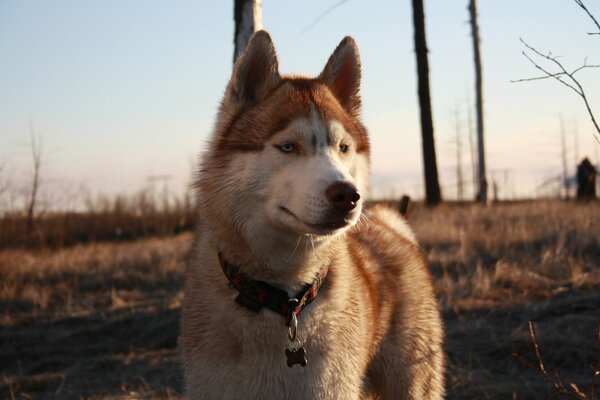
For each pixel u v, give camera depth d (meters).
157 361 1.79
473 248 2.68
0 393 1.64
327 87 0.97
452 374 1.51
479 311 1.95
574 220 3.09
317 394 0.86
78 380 1.70
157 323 2.08
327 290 0.89
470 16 5.07
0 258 3.22
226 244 0.88
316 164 0.83
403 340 1.08
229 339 0.86
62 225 4.58
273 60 0.93
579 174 4.88
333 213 0.80
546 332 1.69
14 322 2.25
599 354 1.56
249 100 0.92
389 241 1.16
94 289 2.68
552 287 2.14
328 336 0.87
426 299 1.14
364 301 0.96
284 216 0.84
